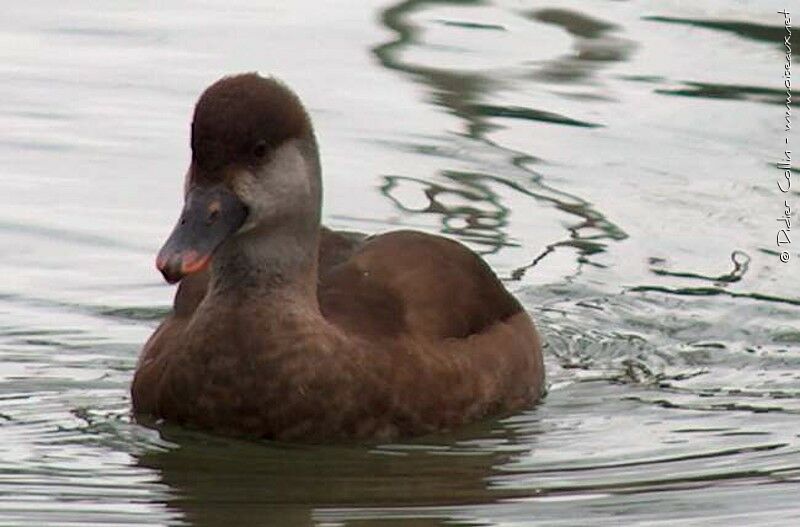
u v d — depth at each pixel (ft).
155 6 61.16
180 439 36.78
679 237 48.01
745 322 44.27
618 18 59.82
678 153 51.90
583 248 47.26
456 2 61.31
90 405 38.88
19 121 52.70
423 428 37.27
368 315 37.47
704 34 58.44
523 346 40.01
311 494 34.60
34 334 42.32
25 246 46.26
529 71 56.13
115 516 33.42
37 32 58.80
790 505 34.12
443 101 54.13
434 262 39.52
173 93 54.60
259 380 36.14
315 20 59.77
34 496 34.19
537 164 51.13
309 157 36.35
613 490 34.91
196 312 36.96
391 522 33.45
